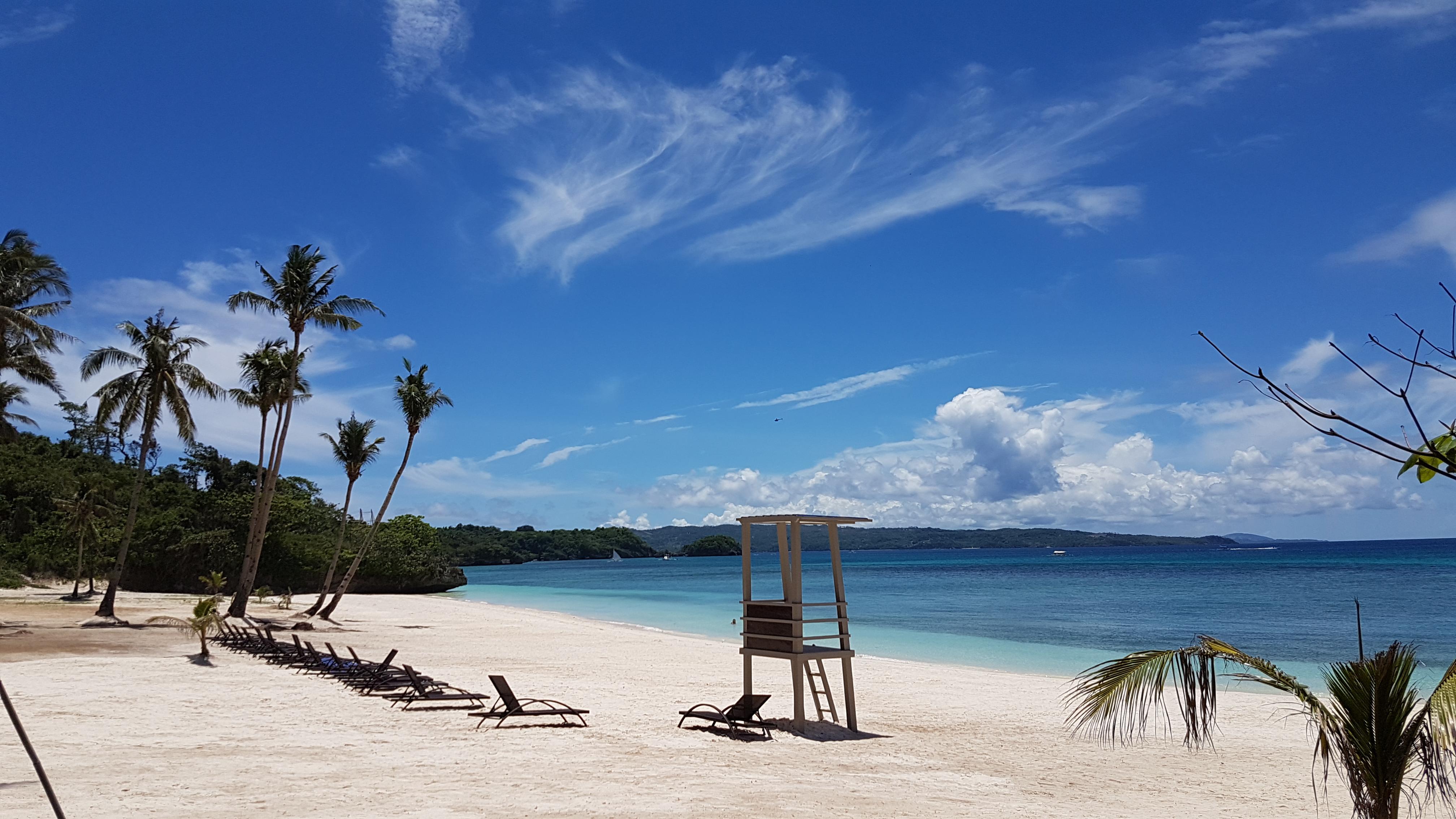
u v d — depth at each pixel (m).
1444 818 10.41
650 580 127.25
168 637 29.33
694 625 46.91
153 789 8.95
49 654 23.03
